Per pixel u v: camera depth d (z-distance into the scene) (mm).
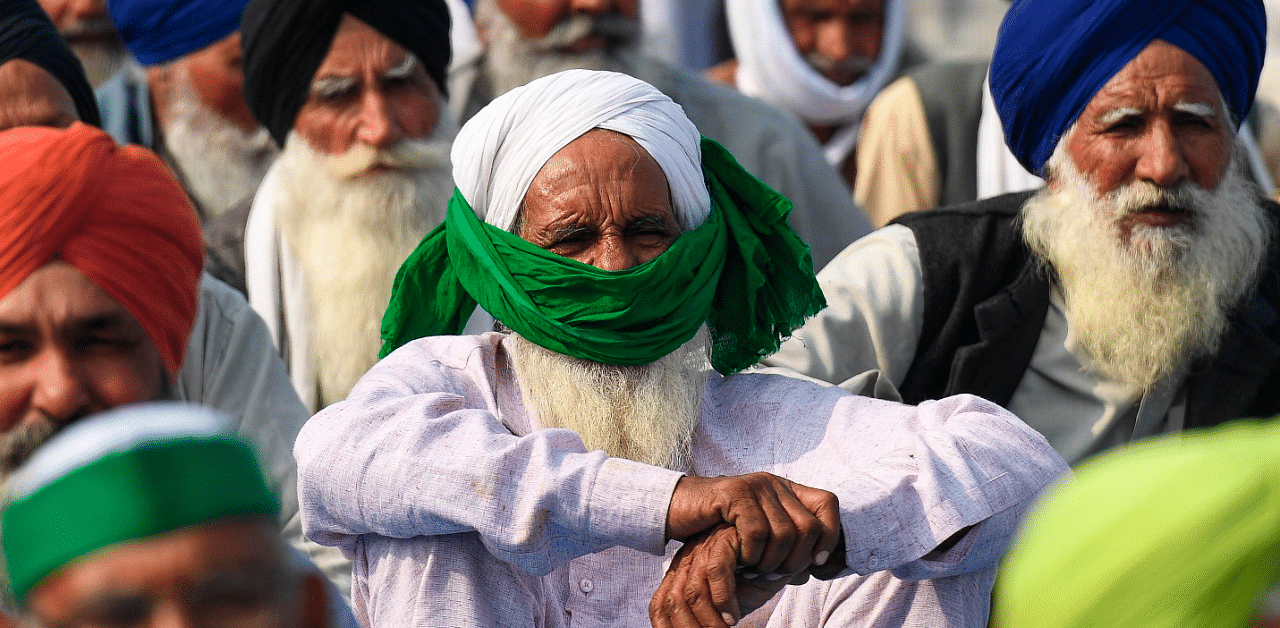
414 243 9758
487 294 5867
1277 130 13266
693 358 6008
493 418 5473
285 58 9852
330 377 9594
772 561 4969
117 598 3564
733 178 6086
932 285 7949
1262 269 7965
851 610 5453
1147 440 7863
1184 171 7703
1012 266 8016
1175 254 7719
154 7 11828
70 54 8883
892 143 12758
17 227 6797
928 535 5188
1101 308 7754
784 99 14539
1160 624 2928
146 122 12383
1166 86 7684
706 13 16016
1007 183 11570
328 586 4387
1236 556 2893
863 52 14672
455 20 12578
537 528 5113
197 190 12000
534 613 5484
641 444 5734
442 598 5316
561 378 5754
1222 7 7707
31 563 3605
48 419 6750
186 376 8156
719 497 5012
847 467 5684
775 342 6195
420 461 5234
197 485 3611
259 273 9672
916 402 7906
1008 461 5395
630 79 5953
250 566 3652
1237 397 7785
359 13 9797
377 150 9758
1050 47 7836
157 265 7109
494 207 5863
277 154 10633
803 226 11672
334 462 5332
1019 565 3135
